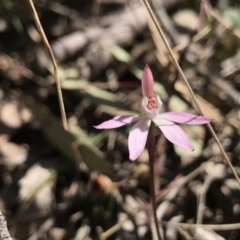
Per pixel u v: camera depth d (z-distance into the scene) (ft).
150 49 1.03
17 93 0.93
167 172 0.86
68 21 1.06
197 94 0.96
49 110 0.94
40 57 0.97
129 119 0.61
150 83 0.61
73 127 0.91
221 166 0.87
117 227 0.78
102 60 0.99
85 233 0.80
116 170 0.87
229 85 0.97
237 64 1.00
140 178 0.83
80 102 0.95
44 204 0.82
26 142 0.90
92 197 0.83
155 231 0.77
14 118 0.90
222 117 0.93
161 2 1.08
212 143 0.89
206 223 0.83
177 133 0.61
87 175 0.87
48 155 0.89
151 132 0.62
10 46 1.02
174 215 0.82
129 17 1.06
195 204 0.84
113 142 0.90
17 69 0.96
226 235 0.81
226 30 1.00
